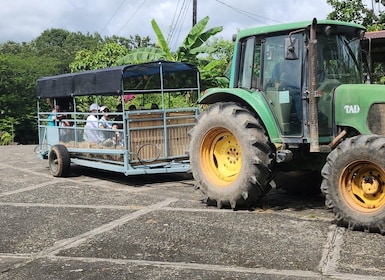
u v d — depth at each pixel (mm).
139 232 5258
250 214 5906
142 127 8258
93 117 9078
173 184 8297
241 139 5988
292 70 5965
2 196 7410
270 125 6039
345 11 11758
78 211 6309
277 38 6109
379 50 6953
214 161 6492
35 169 10523
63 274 4121
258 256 4398
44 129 10492
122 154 8227
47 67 26562
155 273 4078
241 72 6562
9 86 23797
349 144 5148
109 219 5848
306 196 7016
